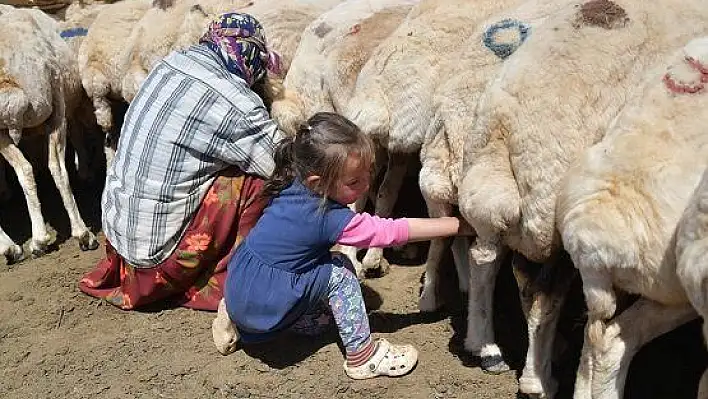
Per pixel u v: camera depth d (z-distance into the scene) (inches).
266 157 155.8
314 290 141.2
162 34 226.1
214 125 154.3
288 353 150.5
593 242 104.7
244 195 160.4
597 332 111.2
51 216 231.0
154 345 157.5
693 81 107.2
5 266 199.9
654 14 124.7
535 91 120.1
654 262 102.7
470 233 138.9
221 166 160.1
